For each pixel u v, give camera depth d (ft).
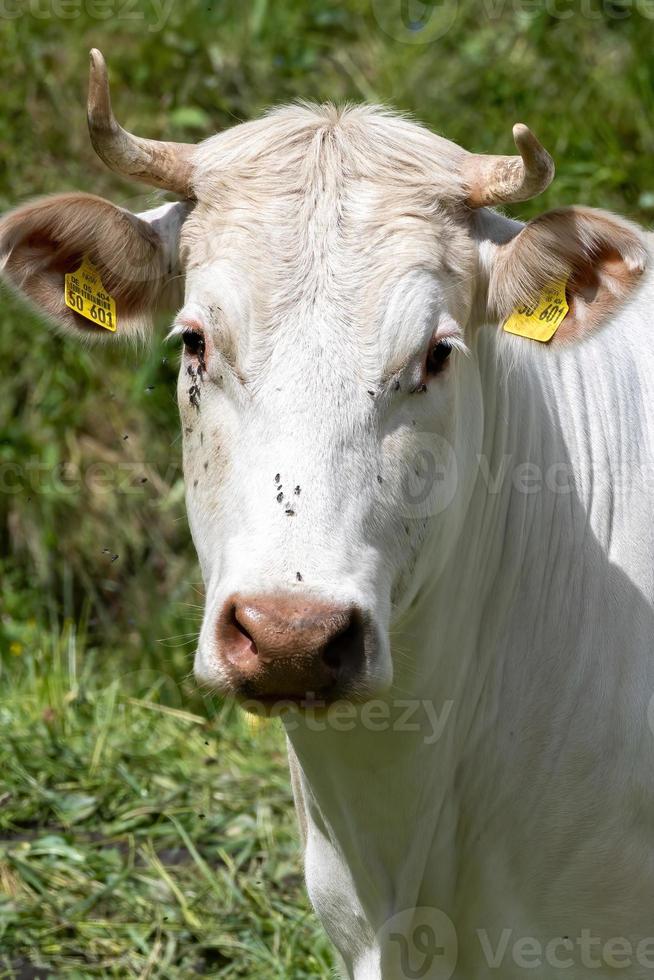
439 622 23.97
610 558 25.35
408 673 23.67
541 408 25.75
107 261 24.52
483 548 24.89
